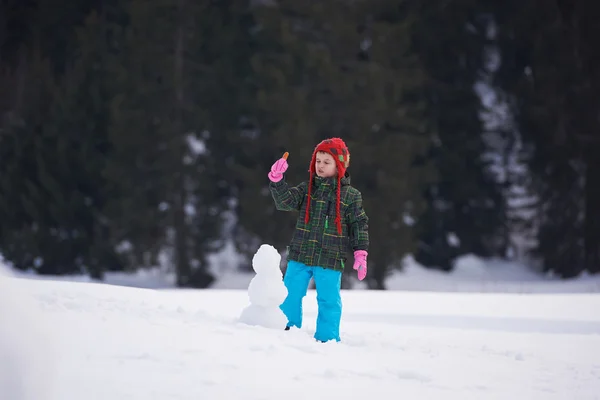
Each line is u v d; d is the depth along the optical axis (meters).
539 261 42.44
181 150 36.84
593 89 41.06
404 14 44.44
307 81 37.38
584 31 42.12
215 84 39.22
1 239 34.94
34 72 36.69
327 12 38.28
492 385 4.74
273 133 36.19
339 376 4.37
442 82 44.47
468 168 43.38
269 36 39.47
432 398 4.10
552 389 4.80
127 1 41.69
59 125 35.62
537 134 41.34
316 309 11.26
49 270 35.16
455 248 42.59
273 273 6.21
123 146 35.56
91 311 5.39
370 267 35.16
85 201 35.81
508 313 12.02
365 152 35.75
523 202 43.38
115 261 35.88
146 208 35.62
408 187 37.16
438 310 12.22
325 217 6.75
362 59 40.06
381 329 9.47
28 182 34.97
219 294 12.66
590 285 37.72
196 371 3.92
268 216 35.44
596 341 8.77
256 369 4.18
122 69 36.81
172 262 37.09
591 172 40.03
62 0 44.75
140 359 4.02
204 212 36.94
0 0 45.66
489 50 45.84
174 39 38.81
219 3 42.59
